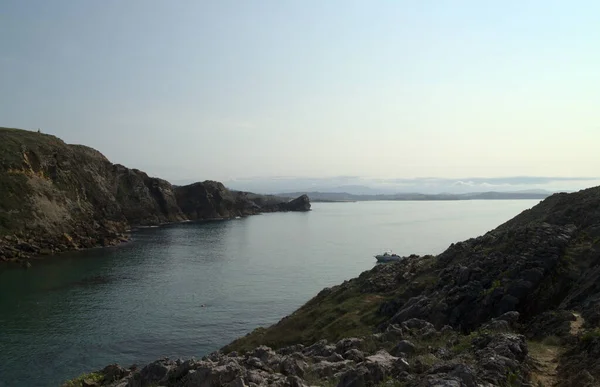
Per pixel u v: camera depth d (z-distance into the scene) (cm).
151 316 7056
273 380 1781
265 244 16200
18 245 12150
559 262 3538
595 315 2314
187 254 13488
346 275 10481
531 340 2411
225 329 6481
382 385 1562
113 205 18700
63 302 7781
